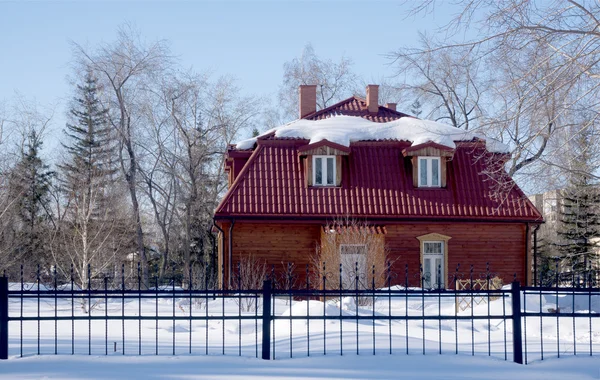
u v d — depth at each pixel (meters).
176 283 36.59
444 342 12.23
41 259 38.91
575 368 9.71
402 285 26.69
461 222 27.95
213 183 45.88
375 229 27.23
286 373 9.01
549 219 49.62
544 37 14.21
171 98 42.97
